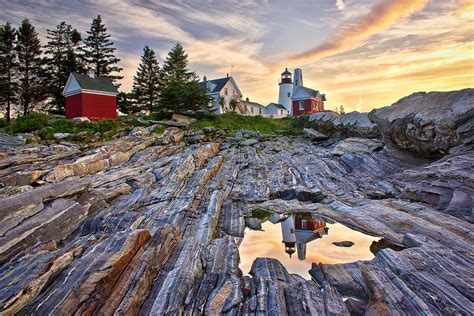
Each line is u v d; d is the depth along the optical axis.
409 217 8.92
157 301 4.92
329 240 8.62
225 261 6.78
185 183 12.81
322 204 11.91
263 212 11.44
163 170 13.51
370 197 11.82
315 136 25.58
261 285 5.60
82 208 8.65
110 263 5.24
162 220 8.70
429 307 4.67
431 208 9.41
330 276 6.27
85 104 32.56
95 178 11.64
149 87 52.69
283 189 13.35
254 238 8.98
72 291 4.53
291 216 10.97
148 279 5.46
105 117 33.75
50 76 46.00
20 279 4.77
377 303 4.94
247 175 16.19
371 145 16.45
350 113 22.00
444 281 5.28
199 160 16.69
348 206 11.09
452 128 10.34
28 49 45.66
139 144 19.31
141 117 33.88
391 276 5.59
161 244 6.55
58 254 5.66
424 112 11.69
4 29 45.00
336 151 17.62
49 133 22.75
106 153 16.12
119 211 9.06
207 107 36.34
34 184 10.83
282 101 68.31
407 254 6.35
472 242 7.01
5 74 45.00
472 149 9.95
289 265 7.16
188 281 5.54
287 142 25.92
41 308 4.18
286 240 8.77
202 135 25.03
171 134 23.41
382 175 13.59
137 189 11.41
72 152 16.62
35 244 6.63
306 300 5.17
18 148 17.36
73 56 45.69
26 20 45.50
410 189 10.70
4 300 4.23
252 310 4.85
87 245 6.33
